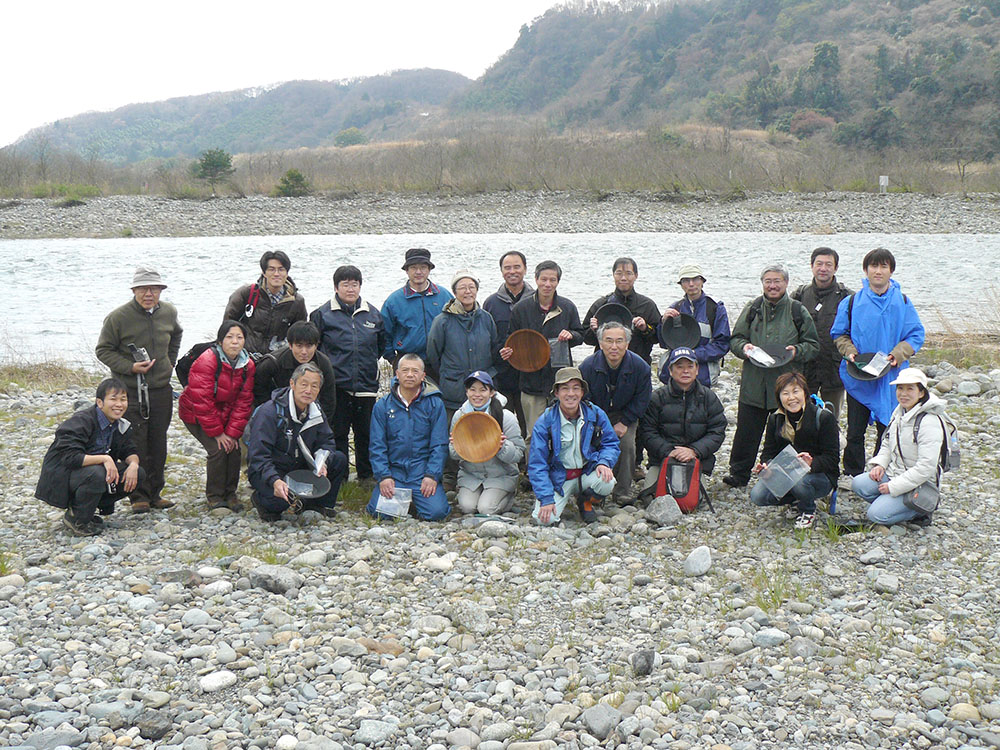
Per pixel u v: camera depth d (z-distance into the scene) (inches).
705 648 199.5
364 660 191.5
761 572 239.8
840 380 318.3
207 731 165.9
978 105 4020.7
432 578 237.6
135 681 182.1
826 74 4803.2
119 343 287.0
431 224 1919.3
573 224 1849.2
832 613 214.7
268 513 283.7
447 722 170.2
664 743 163.3
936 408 259.0
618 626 209.9
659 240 1545.3
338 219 2006.6
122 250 1513.3
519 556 254.7
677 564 246.7
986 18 5349.4
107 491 273.0
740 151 2588.6
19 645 195.8
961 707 173.3
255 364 297.7
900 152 2787.9
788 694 179.2
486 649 199.3
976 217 1740.9
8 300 933.2
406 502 289.0
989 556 247.6
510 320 318.7
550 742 161.5
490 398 293.9
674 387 295.6
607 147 2630.4
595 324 319.0
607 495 286.5
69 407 465.4
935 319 703.7
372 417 293.3
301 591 227.3
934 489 261.9
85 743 161.5
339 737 164.7
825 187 2103.8
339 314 313.6
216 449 294.5
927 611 213.6
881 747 163.6
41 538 270.2
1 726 164.7
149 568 240.5
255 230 1899.6
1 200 2206.0
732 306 812.6
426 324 319.3
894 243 1429.6
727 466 345.7
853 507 287.0
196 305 873.5
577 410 279.7
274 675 185.6
